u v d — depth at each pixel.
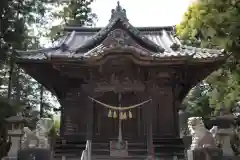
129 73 15.67
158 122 16.72
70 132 16.55
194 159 11.21
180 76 16.61
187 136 13.22
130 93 16.66
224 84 17.41
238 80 16.50
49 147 13.13
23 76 26.61
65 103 17.06
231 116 13.60
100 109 16.64
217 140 13.01
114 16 16.88
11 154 13.59
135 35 16.53
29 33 25.45
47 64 15.85
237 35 14.43
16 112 18.27
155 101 16.52
